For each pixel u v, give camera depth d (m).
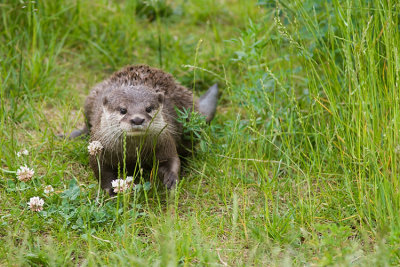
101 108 9.01
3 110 9.91
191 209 8.16
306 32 10.19
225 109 11.54
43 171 9.07
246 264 6.76
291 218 7.56
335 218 7.58
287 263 6.37
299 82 11.23
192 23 15.23
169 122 9.00
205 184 8.88
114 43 13.20
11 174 8.69
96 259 6.79
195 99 10.44
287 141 9.23
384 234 6.68
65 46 13.19
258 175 8.74
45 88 11.51
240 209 8.02
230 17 15.62
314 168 8.59
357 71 7.80
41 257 6.67
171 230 7.11
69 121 10.91
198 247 6.66
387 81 7.85
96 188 8.57
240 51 10.38
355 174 8.03
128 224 7.48
